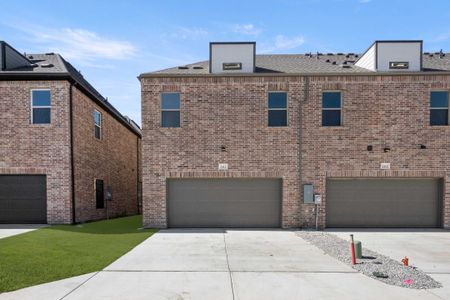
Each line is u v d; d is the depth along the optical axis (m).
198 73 12.60
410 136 12.30
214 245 9.01
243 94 12.51
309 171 12.34
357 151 12.32
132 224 13.81
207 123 12.46
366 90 12.38
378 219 12.41
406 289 5.51
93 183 15.56
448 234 11.04
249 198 12.49
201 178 12.52
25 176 12.96
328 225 12.39
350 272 6.43
